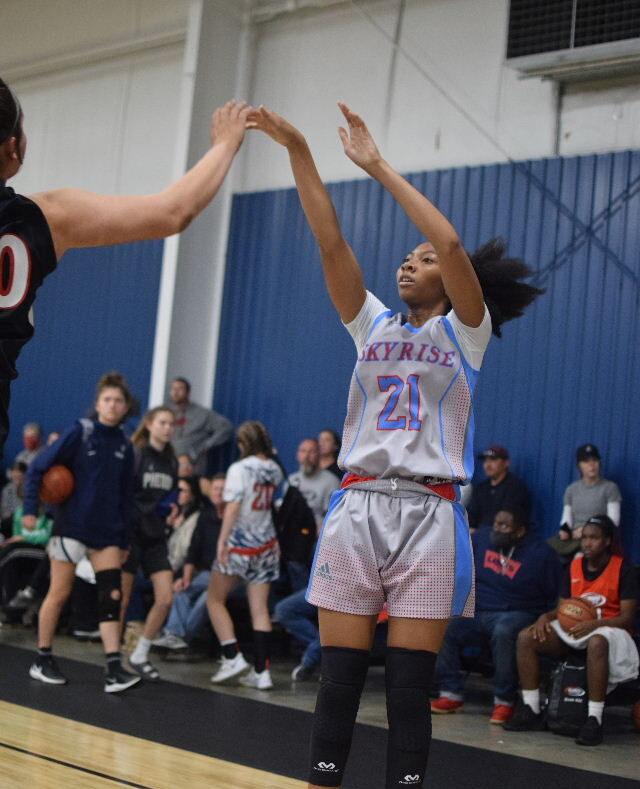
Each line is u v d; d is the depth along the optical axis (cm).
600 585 548
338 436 811
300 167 247
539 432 772
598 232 762
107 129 1093
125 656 695
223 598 600
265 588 605
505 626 553
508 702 547
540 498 766
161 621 598
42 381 1105
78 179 1111
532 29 735
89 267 1077
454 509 238
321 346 908
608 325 750
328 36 939
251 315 959
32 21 1155
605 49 702
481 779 394
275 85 968
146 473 598
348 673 230
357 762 402
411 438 235
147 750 383
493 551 586
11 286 147
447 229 232
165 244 970
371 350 245
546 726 533
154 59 1061
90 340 1064
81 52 1104
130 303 1035
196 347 972
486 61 833
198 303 972
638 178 749
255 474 596
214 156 174
